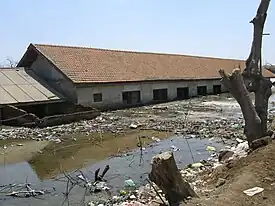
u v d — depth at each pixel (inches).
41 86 1146.7
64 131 837.8
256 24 431.2
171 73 1619.1
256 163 345.4
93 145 697.6
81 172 513.0
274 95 1908.2
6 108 943.0
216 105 1347.2
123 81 1301.7
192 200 282.7
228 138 715.4
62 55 1283.2
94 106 1206.9
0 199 405.7
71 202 388.8
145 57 1688.0
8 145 706.2
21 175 510.6
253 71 434.3
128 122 954.1
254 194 285.9
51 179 485.7
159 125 896.3
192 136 754.8
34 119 900.6
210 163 510.9
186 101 1509.6
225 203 274.1
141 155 605.6
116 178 473.1
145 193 386.9
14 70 1195.3
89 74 1235.9
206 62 2070.6
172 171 283.7
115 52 1574.8
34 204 387.5
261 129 418.9
